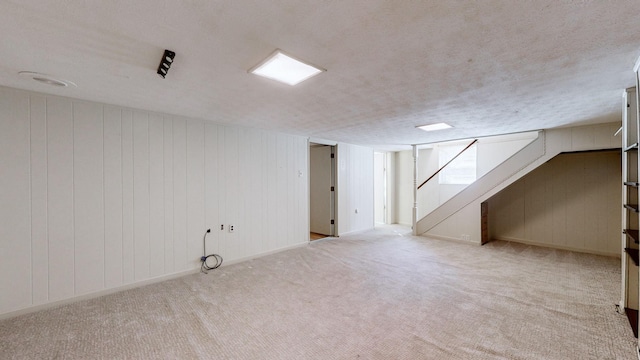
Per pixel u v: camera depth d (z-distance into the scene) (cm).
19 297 259
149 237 340
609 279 349
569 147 428
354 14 135
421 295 301
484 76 218
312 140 556
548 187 523
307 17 138
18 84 242
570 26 146
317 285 331
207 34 155
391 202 801
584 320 246
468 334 225
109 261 310
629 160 247
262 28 148
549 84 235
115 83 237
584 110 320
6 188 254
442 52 178
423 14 135
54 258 277
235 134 427
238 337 222
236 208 428
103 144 306
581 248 488
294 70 205
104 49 174
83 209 294
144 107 321
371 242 560
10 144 255
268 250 471
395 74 214
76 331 231
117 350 206
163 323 244
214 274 372
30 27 147
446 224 582
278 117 366
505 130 454
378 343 213
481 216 533
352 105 302
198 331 231
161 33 154
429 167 708
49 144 274
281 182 495
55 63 196
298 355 200
